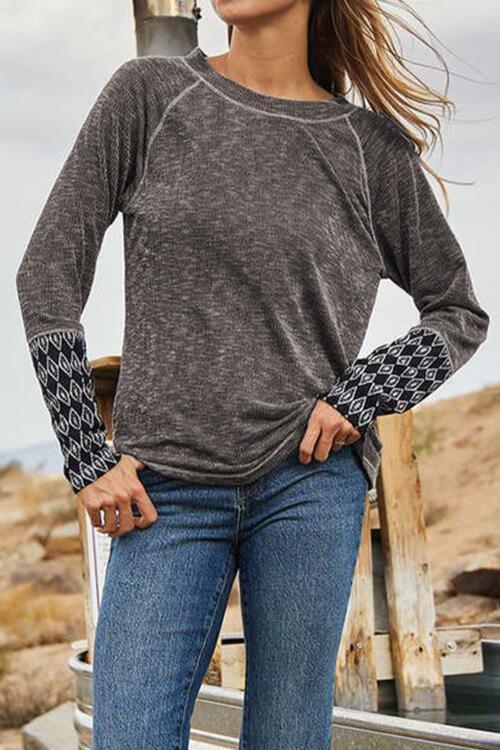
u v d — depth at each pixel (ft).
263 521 8.93
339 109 9.46
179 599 8.73
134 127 9.05
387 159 9.57
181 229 8.84
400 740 10.90
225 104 9.14
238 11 9.25
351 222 9.29
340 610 9.06
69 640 35.60
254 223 8.87
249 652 9.11
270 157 9.07
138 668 8.61
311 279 8.95
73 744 22.47
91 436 8.76
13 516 42.55
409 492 14.46
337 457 9.16
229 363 8.79
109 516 8.74
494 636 14.93
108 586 8.86
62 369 8.71
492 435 43.04
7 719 32.42
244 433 8.77
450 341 9.46
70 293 8.83
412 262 9.74
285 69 9.47
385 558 14.46
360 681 14.01
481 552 36.40
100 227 9.01
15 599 36.78
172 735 8.64
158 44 15.24
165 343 8.85
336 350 9.11
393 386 9.16
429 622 14.37
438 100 10.04
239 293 8.84
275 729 8.99
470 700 14.57
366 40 9.87
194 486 8.82
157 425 8.82
